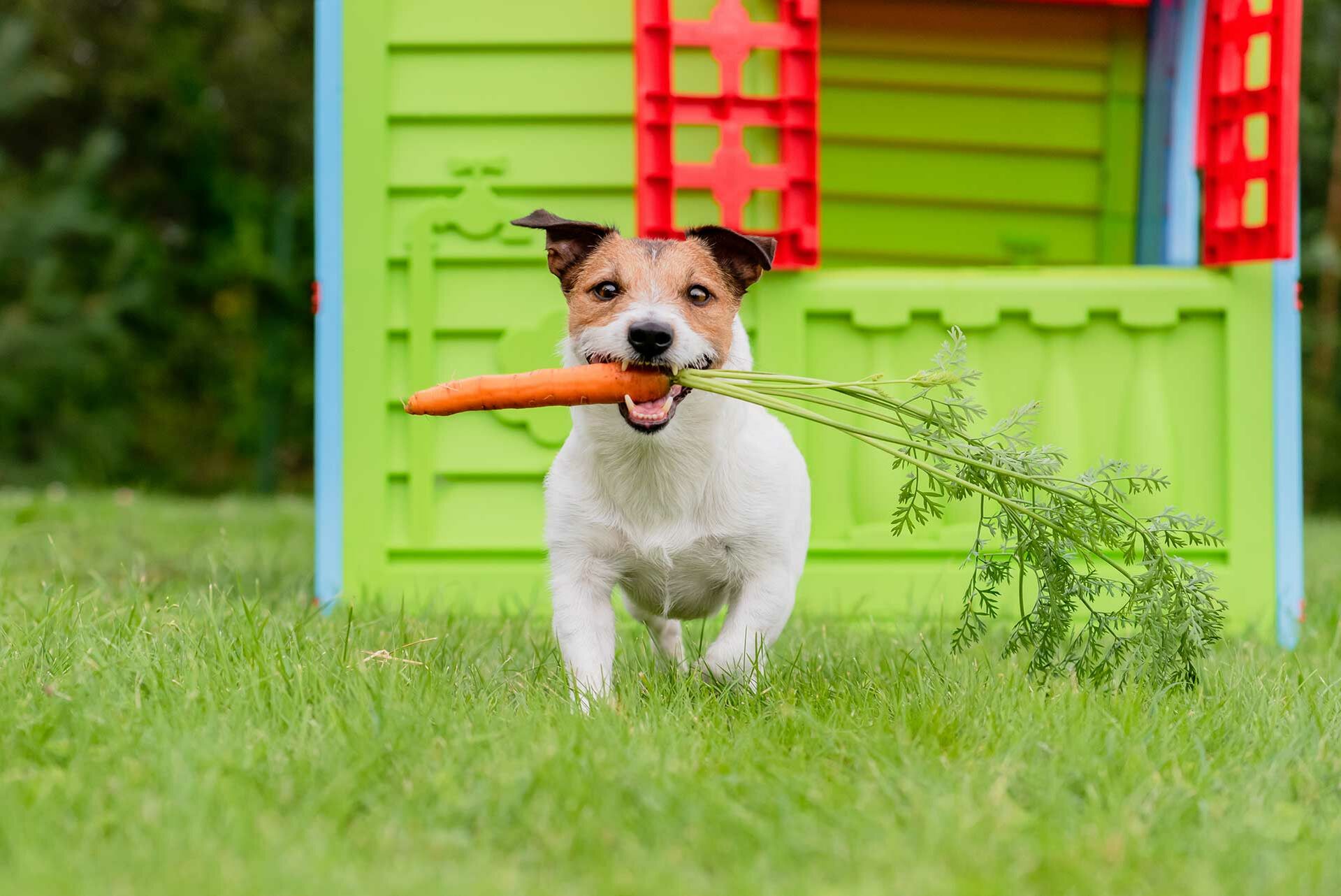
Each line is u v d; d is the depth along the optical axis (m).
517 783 3.41
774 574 5.02
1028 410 4.94
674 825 3.23
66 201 17.22
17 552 8.16
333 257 7.14
